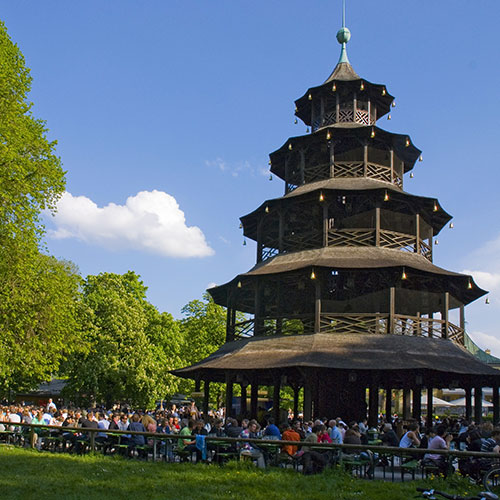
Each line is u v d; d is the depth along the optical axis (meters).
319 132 38.47
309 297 38.41
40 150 31.66
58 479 16.47
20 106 31.08
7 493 14.33
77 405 55.81
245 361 31.41
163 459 21.84
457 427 31.97
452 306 38.75
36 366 33.81
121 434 21.08
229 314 38.31
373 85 40.81
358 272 33.56
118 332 53.59
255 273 34.91
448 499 13.38
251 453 20.16
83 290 58.44
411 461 18.44
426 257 37.84
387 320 32.28
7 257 29.31
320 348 30.69
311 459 18.56
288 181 40.81
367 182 37.12
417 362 29.19
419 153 40.62
